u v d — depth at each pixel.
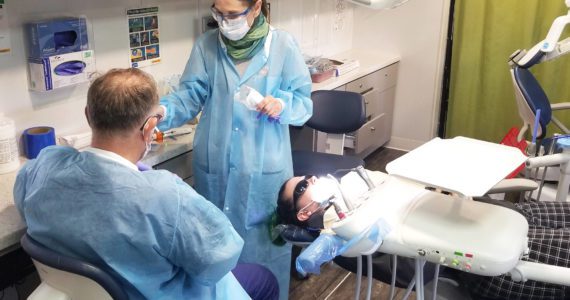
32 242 1.23
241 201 2.11
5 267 1.96
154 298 1.25
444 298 2.03
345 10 4.36
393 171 1.33
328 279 2.71
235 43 2.01
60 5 2.14
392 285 1.78
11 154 1.95
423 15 4.15
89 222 1.16
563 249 1.71
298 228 1.77
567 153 2.18
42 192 1.21
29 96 2.12
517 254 1.27
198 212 1.22
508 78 3.87
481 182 1.28
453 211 1.41
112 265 1.17
